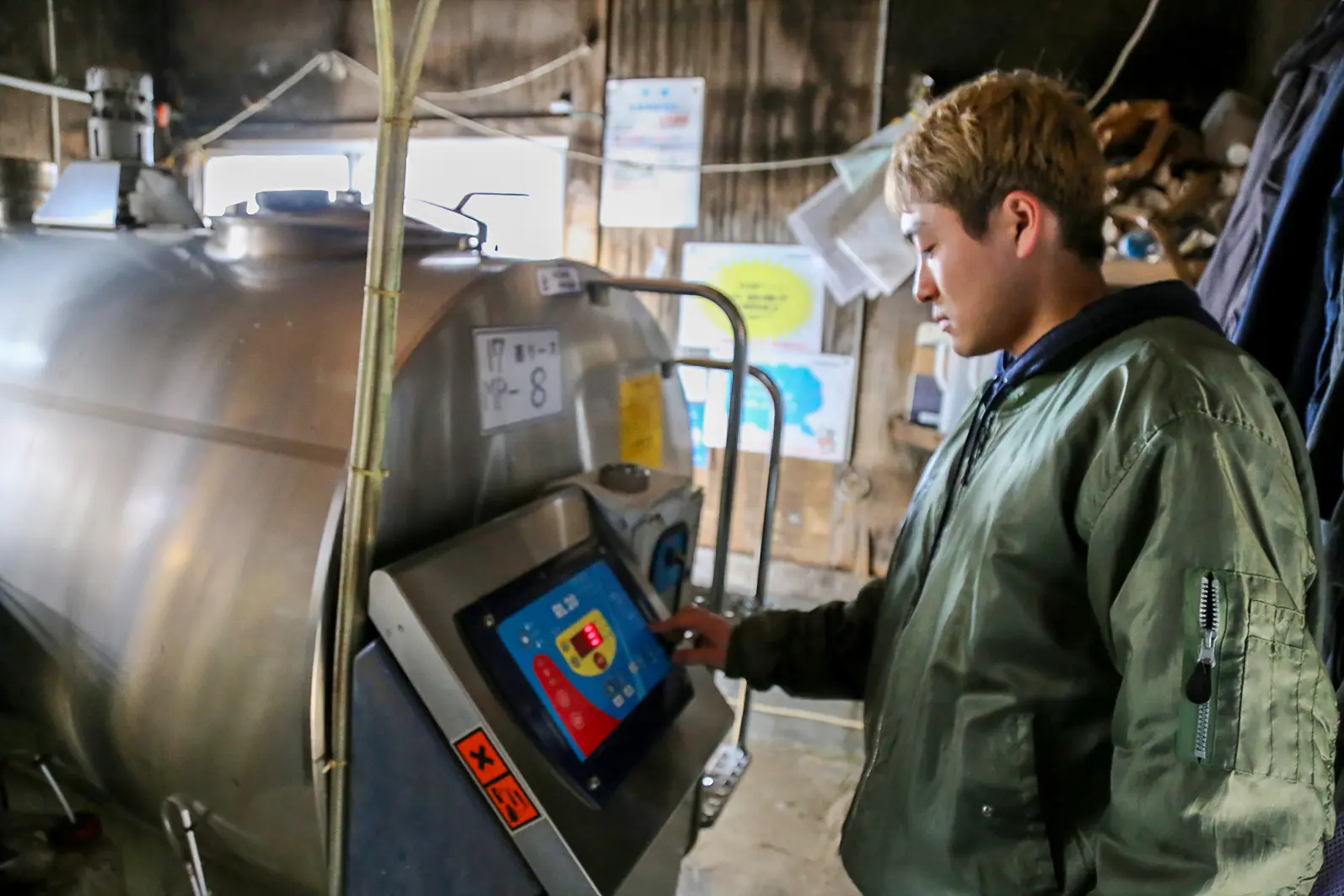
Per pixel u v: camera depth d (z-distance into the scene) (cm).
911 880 89
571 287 124
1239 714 68
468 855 94
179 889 115
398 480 93
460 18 275
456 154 284
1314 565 75
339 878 85
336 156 295
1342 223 125
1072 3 228
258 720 90
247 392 97
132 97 151
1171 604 70
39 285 120
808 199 254
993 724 83
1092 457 78
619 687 104
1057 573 81
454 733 86
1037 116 86
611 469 123
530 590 99
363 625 85
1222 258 176
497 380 107
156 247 125
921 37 239
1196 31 221
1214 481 70
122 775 107
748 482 272
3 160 162
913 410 251
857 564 268
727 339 266
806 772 249
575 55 266
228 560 91
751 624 122
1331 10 146
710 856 212
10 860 109
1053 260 90
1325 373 130
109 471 101
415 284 104
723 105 257
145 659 96
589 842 88
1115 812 73
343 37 288
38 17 261
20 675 110
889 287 250
